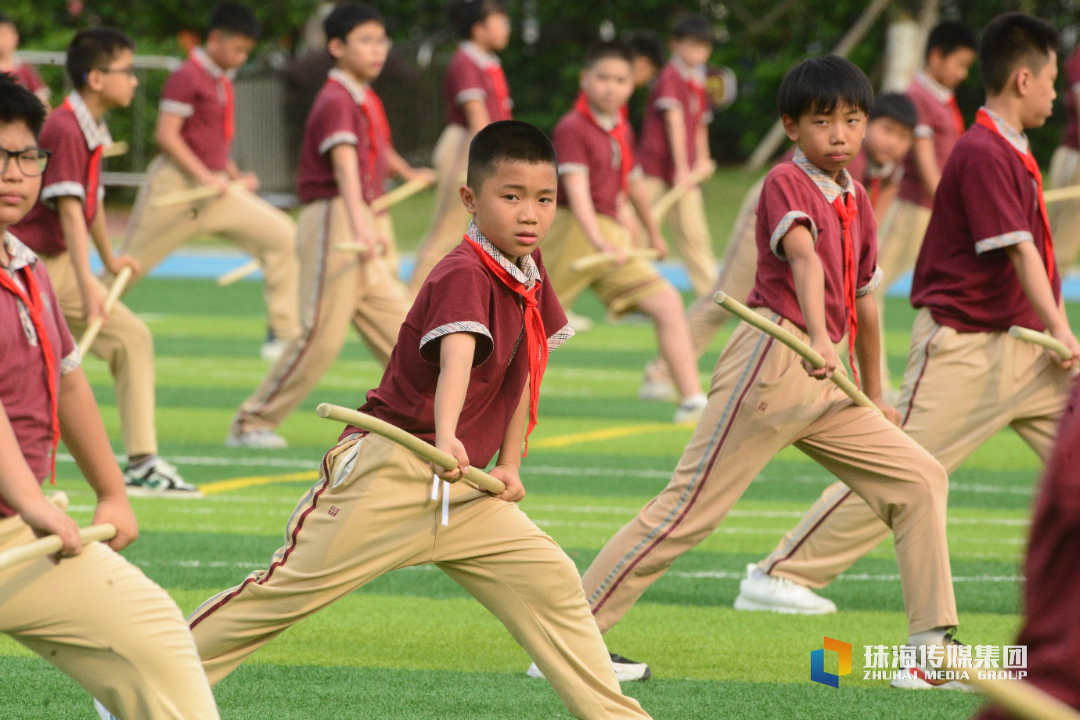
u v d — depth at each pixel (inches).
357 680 581.9
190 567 763.4
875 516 691.4
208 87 1263.5
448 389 448.8
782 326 581.9
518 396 487.8
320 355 1101.7
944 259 678.5
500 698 558.9
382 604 717.9
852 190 595.8
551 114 4025.6
